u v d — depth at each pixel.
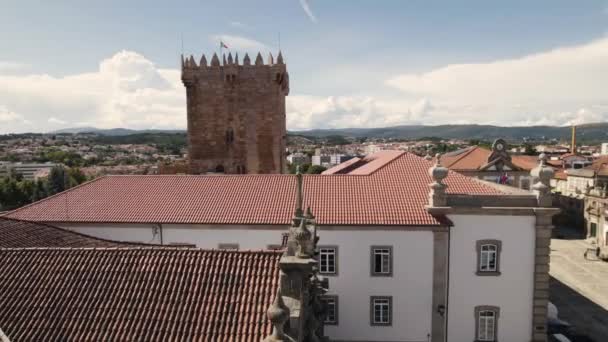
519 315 28.83
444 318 28.86
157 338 13.39
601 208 66.00
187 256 16.52
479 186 31.91
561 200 84.50
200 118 46.56
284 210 30.77
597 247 61.06
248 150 46.66
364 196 31.42
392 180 33.19
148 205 32.53
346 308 29.31
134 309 14.41
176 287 15.16
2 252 16.95
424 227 28.53
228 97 46.16
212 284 15.20
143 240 31.02
